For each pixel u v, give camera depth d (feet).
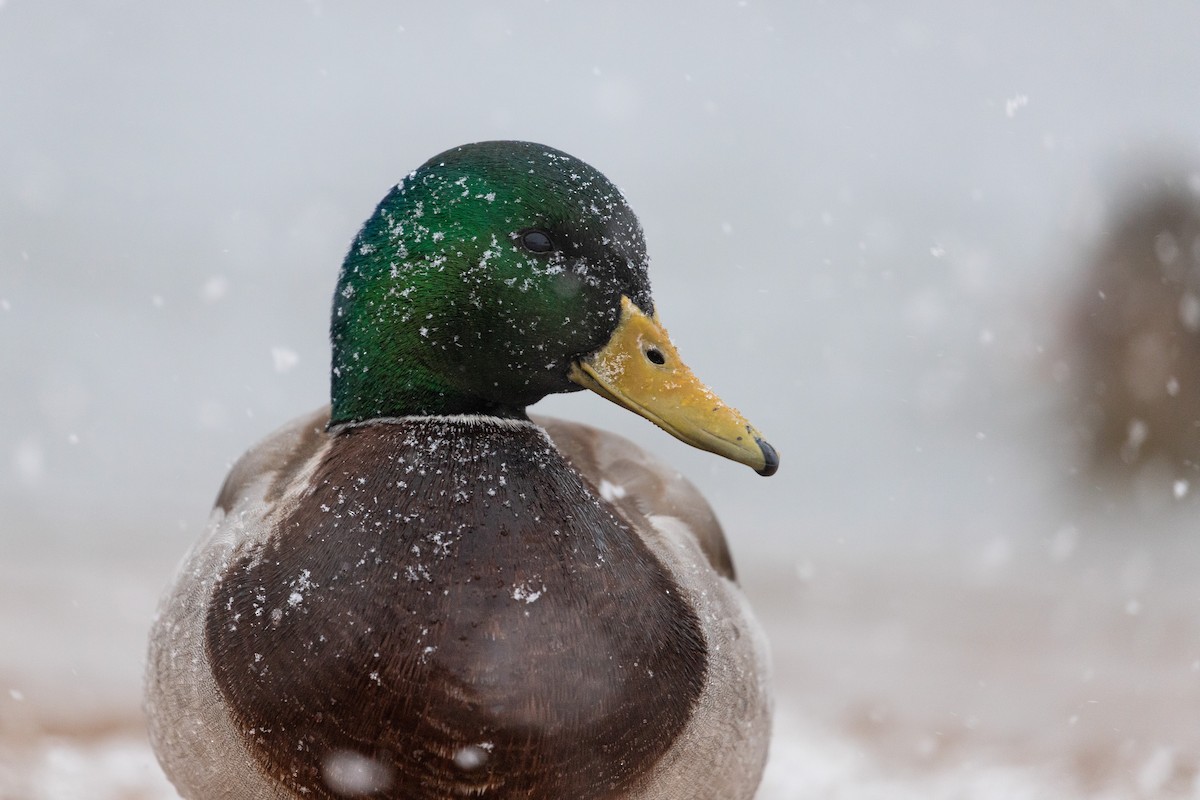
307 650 11.37
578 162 11.53
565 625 11.39
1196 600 16.56
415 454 11.44
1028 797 12.41
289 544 11.41
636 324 11.52
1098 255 25.67
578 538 11.43
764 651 11.71
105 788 12.24
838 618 15.42
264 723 11.39
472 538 11.39
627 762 11.41
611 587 11.42
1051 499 20.70
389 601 11.37
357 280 11.53
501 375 11.51
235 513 11.59
